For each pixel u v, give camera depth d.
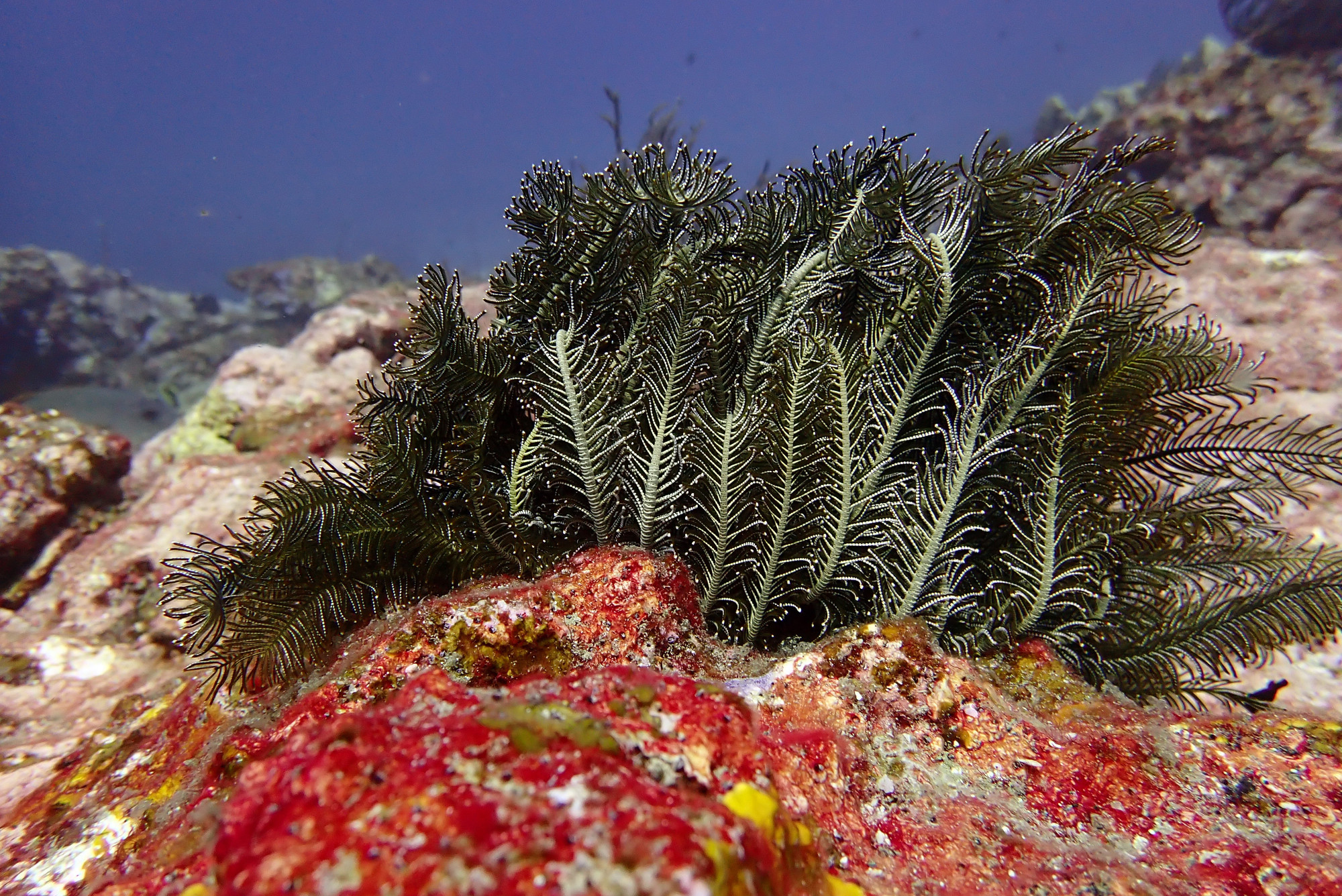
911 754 0.18
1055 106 1.34
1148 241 0.21
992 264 0.21
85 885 0.19
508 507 0.22
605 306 0.24
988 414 0.21
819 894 0.14
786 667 0.19
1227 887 0.15
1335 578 0.21
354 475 0.22
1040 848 0.16
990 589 0.22
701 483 0.21
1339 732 0.17
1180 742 0.18
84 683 0.35
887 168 0.24
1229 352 0.21
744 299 0.23
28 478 0.45
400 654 0.19
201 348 1.43
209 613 0.20
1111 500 0.22
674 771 0.13
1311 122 0.71
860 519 0.21
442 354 0.21
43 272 1.31
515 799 0.11
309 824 0.11
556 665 0.19
